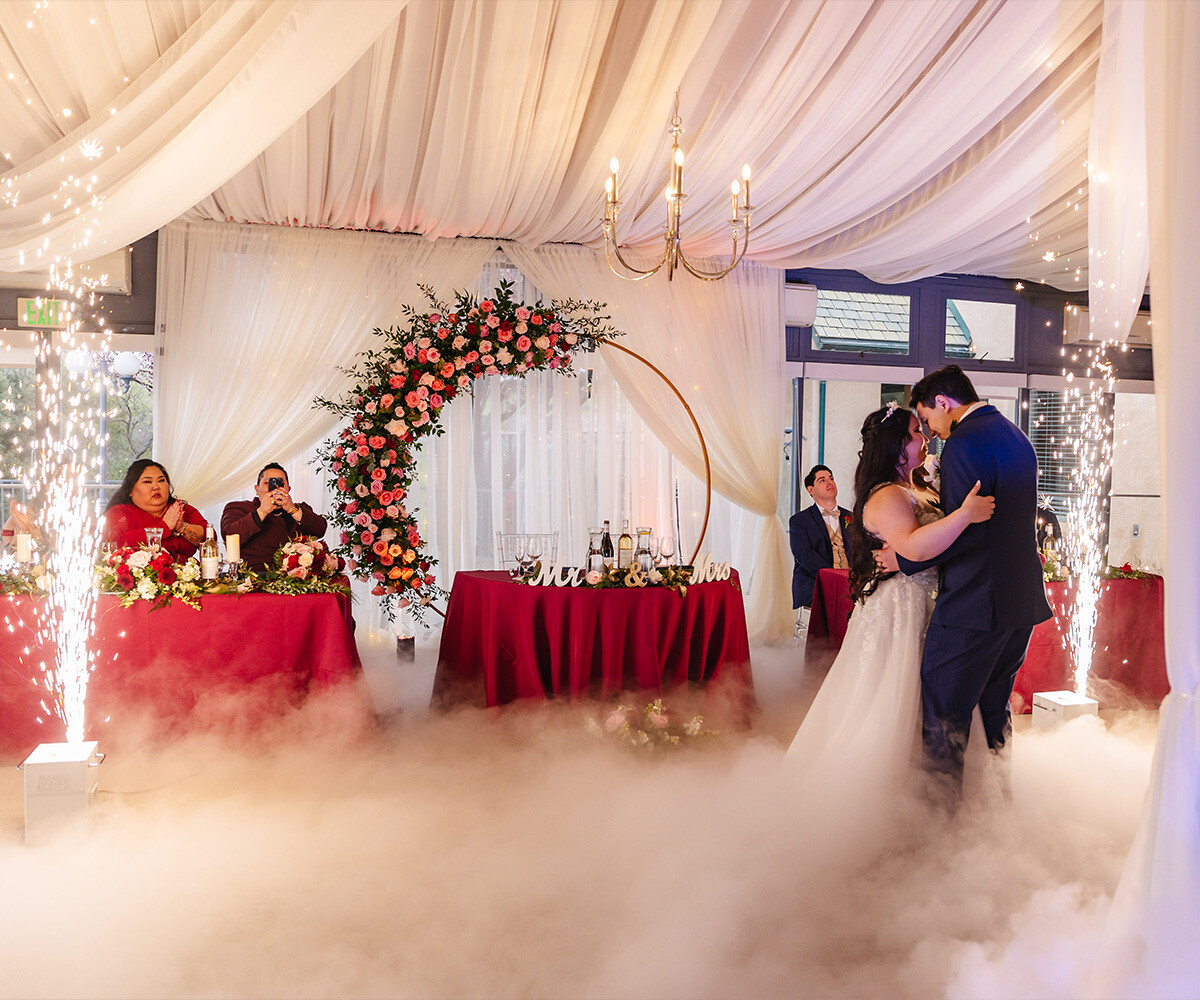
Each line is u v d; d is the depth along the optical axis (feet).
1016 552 9.29
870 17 11.91
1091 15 12.42
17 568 13.00
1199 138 6.22
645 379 20.43
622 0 12.15
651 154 15.08
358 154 15.42
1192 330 6.38
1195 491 6.50
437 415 17.71
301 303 18.63
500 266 20.26
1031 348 24.29
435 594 19.63
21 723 12.52
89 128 12.39
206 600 12.84
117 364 19.48
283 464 18.75
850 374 22.93
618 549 14.76
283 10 10.45
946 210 17.61
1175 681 6.67
